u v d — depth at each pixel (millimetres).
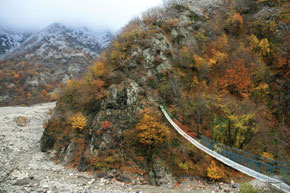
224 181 21469
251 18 42625
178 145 24953
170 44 38469
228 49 37562
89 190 20391
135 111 28406
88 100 33281
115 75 33562
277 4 41125
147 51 36031
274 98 29406
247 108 26891
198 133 26391
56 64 178750
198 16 47625
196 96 30578
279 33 35719
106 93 31156
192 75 34312
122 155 25281
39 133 46844
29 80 132875
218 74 34000
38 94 123125
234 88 31000
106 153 25641
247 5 45781
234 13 44938
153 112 27516
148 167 23922
